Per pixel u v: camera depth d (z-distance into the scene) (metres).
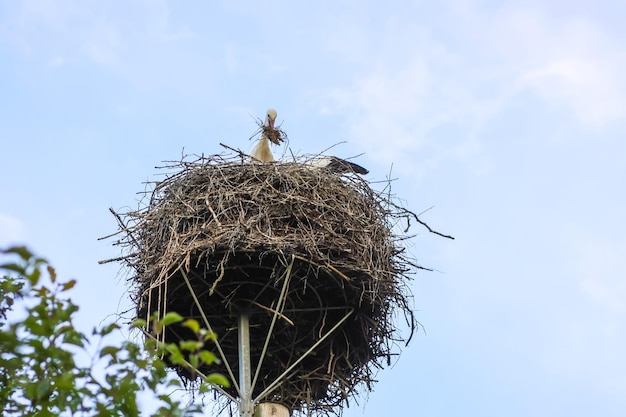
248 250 11.98
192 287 12.64
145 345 6.52
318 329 13.27
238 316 12.61
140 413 6.29
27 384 6.27
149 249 12.62
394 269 13.12
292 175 13.08
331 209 12.73
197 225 12.46
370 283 12.55
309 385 13.00
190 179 13.11
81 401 6.21
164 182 13.20
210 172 13.08
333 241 12.40
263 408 11.56
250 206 12.60
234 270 12.63
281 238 12.11
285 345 13.24
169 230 12.55
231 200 12.57
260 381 13.36
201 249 11.99
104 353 6.26
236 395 13.34
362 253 12.52
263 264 12.57
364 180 13.59
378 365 13.38
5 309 7.18
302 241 12.12
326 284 12.78
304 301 13.03
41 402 6.30
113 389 6.21
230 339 13.16
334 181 13.30
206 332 6.29
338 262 12.34
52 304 6.20
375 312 13.15
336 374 13.23
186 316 13.11
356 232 12.73
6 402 6.56
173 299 12.80
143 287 12.51
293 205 12.68
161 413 6.27
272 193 12.77
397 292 12.99
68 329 6.18
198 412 6.34
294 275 12.52
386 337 13.30
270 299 12.88
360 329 13.27
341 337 13.38
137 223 12.88
